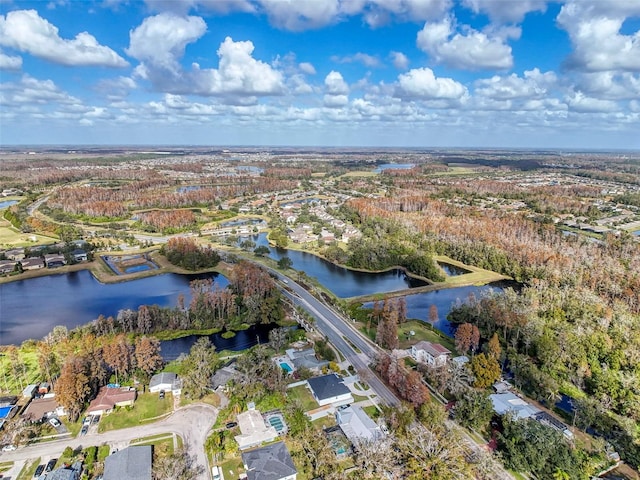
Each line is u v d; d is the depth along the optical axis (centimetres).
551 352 11550
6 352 12169
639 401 9600
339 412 9238
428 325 14488
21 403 9856
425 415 9000
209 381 10481
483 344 12725
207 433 8869
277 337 12425
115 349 10419
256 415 9156
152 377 10731
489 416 8925
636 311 15675
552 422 8994
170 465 7712
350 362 11844
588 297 15400
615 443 8550
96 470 7825
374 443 8200
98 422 9181
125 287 18738
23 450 8312
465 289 18875
